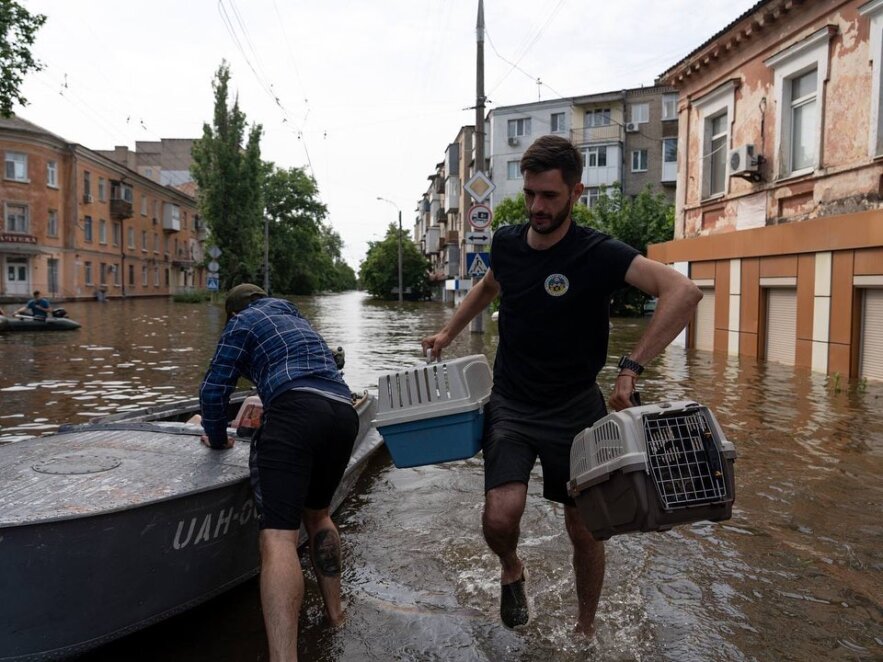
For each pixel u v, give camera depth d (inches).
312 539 128.6
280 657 101.7
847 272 446.6
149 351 602.2
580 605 123.0
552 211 110.6
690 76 666.8
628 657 116.6
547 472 117.2
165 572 116.4
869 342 435.5
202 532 121.6
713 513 93.7
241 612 132.5
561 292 112.8
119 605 110.8
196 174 1989.4
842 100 462.6
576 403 117.0
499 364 122.8
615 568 151.4
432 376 118.8
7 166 1684.3
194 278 2913.4
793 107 527.5
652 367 494.6
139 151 3090.6
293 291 3085.6
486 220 653.3
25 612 102.3
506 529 110.8
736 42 578.9
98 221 2009.1
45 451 137.2
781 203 530.3
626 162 1747.0
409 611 133.3
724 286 599.8
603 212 1344.7
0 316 798.5
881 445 258.5
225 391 130.8
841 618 130.1
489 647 120.2
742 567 152.3
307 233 2942.9
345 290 6190.9
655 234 1283.2
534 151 110.4
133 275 2265.0
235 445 146.9
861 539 168.1
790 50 510.3
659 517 92.2
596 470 98.9
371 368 501.4
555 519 181.2
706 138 651.5
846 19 458.3
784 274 514.9
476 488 211.5
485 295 135.2
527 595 138.9
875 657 116.7
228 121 1962.4
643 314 1207.6
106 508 106.0
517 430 115.6
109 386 407.5
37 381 425.1
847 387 399.5
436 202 3235.7
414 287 2918.3
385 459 247.6
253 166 1990.7
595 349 117.1
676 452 94.4
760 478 216.7
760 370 477.7
